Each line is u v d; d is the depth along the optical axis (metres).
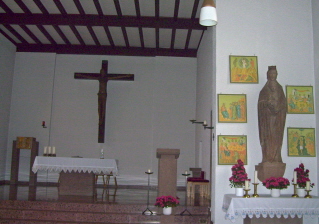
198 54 9.55
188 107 9.75
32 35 9.29
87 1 7.36
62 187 7.07
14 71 10.02
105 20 8.00
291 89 5.44
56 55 10.15
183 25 7.94
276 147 5.04
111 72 10.10
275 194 4.71
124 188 9.24
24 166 9.64
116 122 9.86
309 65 5.53
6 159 9.59
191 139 9.60
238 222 5.16
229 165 5.30
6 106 9.60
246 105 5.41
